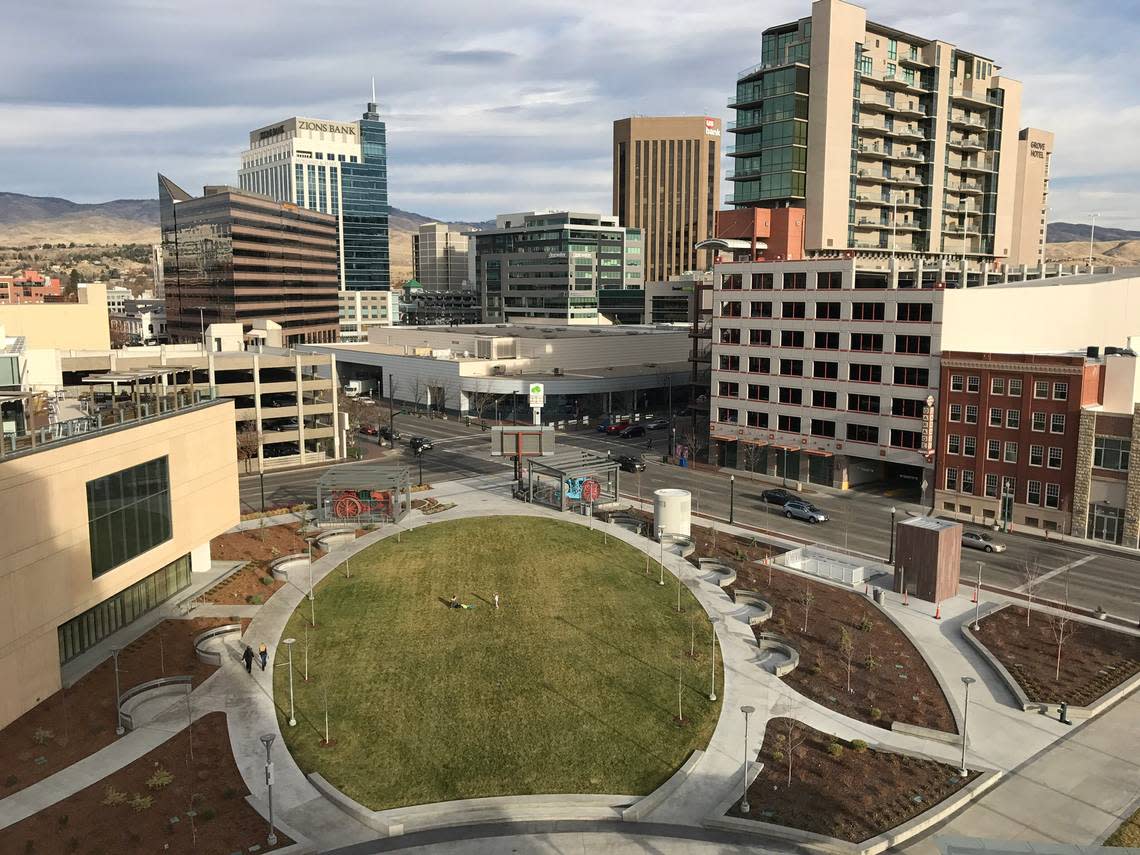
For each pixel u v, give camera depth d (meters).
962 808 35.38
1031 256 160.88
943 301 80.62
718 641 51.88
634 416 138.62
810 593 59.50
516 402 141.25
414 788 36.81
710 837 33.53
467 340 167.75
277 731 41.28
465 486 92.75
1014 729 41.62
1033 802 35.75
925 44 118.38
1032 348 87.56
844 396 90.06
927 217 119.19
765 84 109.88
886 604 57.88
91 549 46.19
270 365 103.06
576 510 81.50
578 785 37.06
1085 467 72.19
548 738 40.81
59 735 39.75
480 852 32.69
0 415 40.31
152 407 54.56
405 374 157.62
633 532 74.50
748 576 63.03
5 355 55.97
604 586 60.50
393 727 41.78
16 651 40.31
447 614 55.44
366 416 126.62
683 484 95.06
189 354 103.00
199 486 58.97
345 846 33.03
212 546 68.19
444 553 67.31
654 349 165.12
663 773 38.00
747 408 100.06
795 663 48.00
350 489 75.19
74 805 34.53
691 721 42.38
